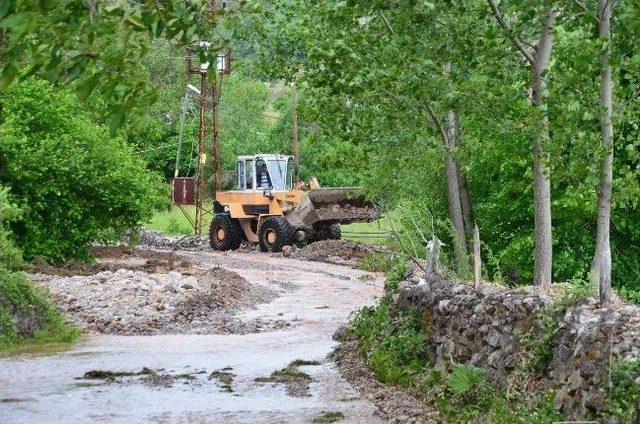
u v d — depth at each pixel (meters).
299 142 75.56
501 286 17.03
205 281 33.84
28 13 9.23
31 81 35.06
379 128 26.30
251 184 55.44
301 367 19.67
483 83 22.25
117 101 10.79
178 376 18.58
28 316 23.83
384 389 17.03
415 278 20.05
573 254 29.36
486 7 21.58
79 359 20.70
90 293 28.97
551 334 12.81
